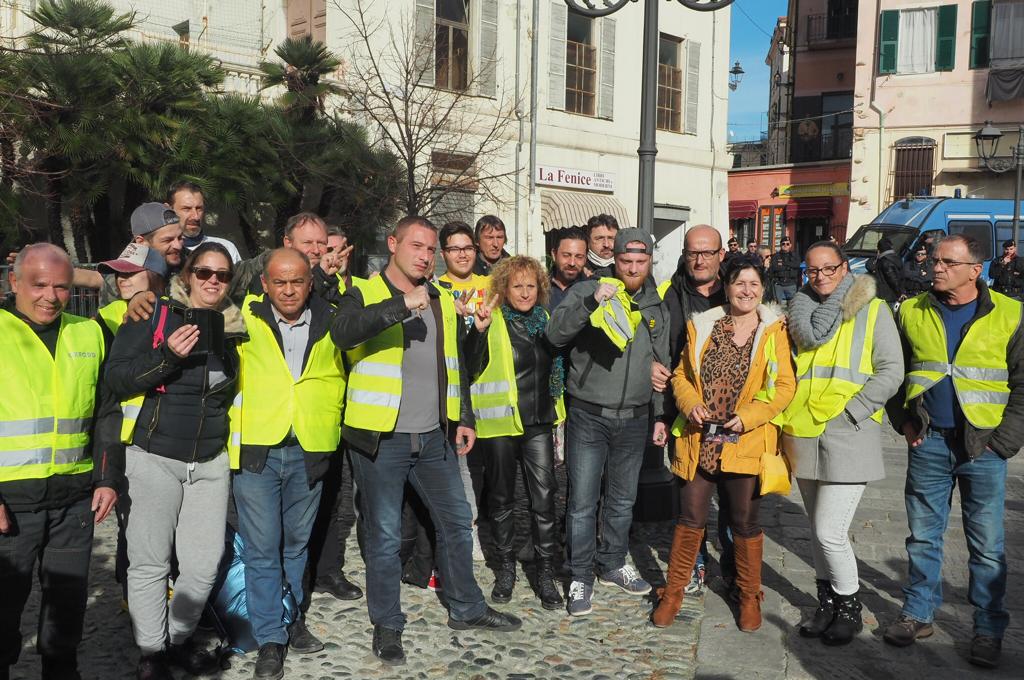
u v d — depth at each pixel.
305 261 3.76
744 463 4.16
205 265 3.48
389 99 13.91
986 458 3.99
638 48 20.55
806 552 5.57
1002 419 3.94
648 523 6.09
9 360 3.28
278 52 13.25
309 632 4.11
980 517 4.02
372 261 13.80
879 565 5.31
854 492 4.13
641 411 4.60
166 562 3.60
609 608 4.59
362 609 4.50
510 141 17.78
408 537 4.85
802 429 4.17
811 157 30.44
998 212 19.39
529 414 4.63
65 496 3.39
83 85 10.16
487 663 3.93
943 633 4.34
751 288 4.24
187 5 16.12
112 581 4.79
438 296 4.16
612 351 4.50
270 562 3.83
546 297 4.82
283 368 3.81
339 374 3.98
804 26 30.73
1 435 3.24
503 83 17.61
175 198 4.96
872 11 25.92
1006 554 5.51
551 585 4.64
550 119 18.62
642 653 4.07
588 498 4.52
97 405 3.54
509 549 4.73
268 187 12.12
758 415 4.10
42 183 10.16
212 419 3.62
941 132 25.33
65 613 3.46
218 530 3.71
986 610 3.99
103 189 10.76
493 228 6.32
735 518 4.28
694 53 21.80
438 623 4.34
